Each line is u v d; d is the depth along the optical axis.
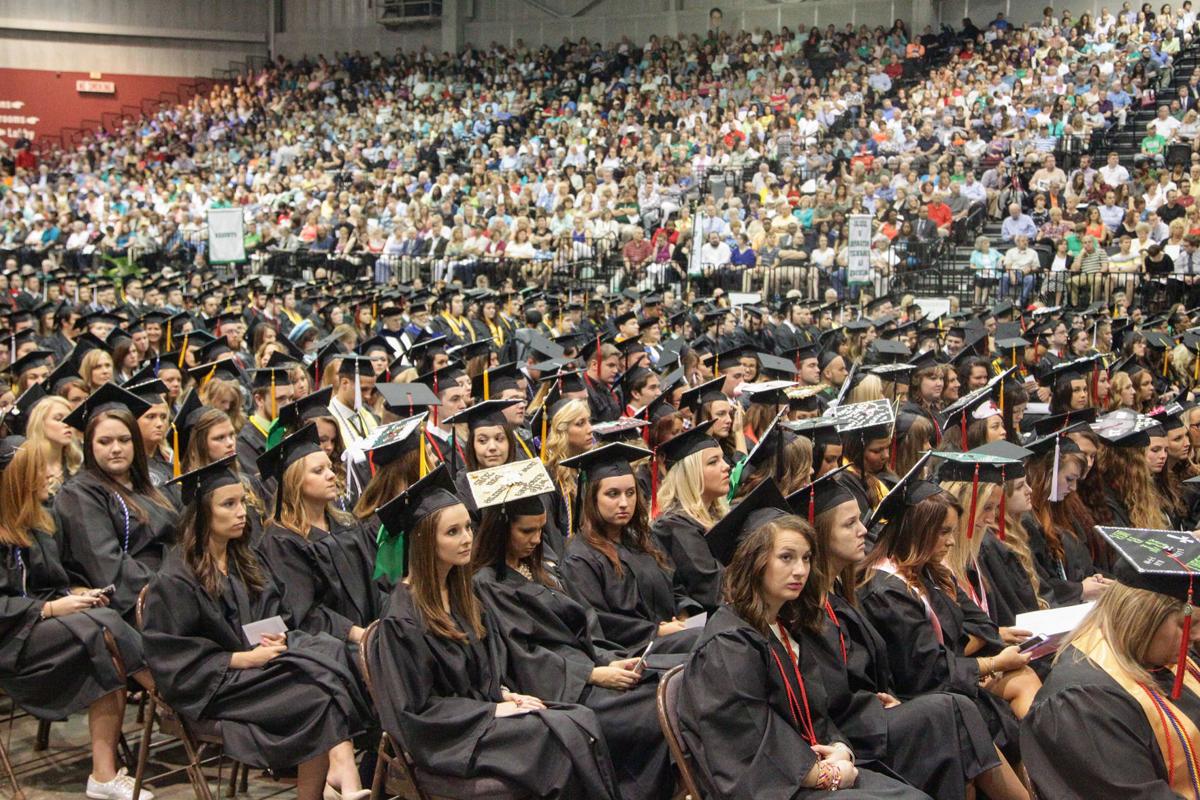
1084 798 3.38
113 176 33.97
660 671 4.94
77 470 6.33
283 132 35.00
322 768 4.79
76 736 6.05
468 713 4.38
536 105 32.56
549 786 4.29
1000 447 5.91
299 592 5.43
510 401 6.60
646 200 25.19
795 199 23.39
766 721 3.98
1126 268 19.14
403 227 26.05
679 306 18.61
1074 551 6.68
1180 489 8.28
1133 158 22.48
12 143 38.56
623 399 9.09
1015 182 22.25
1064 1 28.88
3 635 5.21
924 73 27.95
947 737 4.49
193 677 4.77
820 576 4.36
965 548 5.43
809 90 28.03
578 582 5.40
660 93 30.45
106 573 5.62
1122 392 10.55
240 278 23.38
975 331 14.20
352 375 8.52
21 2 38.41
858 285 20.44
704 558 5.88
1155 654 3.43
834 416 7.04
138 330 12.48
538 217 25.55
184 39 40.38
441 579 4.50
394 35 38.66
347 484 7.17
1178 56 25.33
